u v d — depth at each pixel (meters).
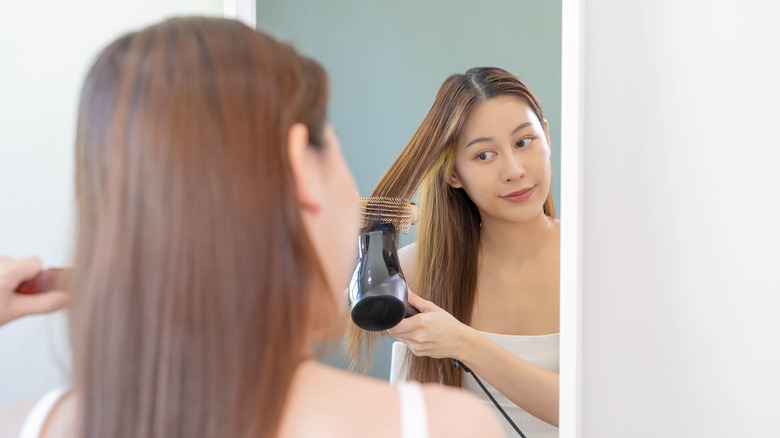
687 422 0.99
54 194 1.27
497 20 0.98
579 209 0.96
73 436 0.50
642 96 0.99
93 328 0.47
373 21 1.05
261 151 0.48
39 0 1.26
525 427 1.01
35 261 0.70
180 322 0.46
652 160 0.99
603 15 0.99
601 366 1.01
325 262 0.56
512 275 1.00
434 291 1.03
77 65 1.25
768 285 0.96
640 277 1.00
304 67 0.54
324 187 0.55
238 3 1.12
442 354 1.03
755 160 0.95
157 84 0.48
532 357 1.00
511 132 0.98
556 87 0.96
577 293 0.96
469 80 1.00
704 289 0.98
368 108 1.05
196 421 0.46
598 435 1.01
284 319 0.48
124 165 0.48
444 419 0.51
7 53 1.27
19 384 1.27
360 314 0.98
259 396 0.47
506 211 1.00
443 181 1.02
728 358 0.97
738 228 0.96
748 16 0.95
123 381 0.47
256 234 0.47
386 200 1.04
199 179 0.47
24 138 1.27
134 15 1.24
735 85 0.96
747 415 0.97
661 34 0.98
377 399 0.52
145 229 0.47
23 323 1.26
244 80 0.49
